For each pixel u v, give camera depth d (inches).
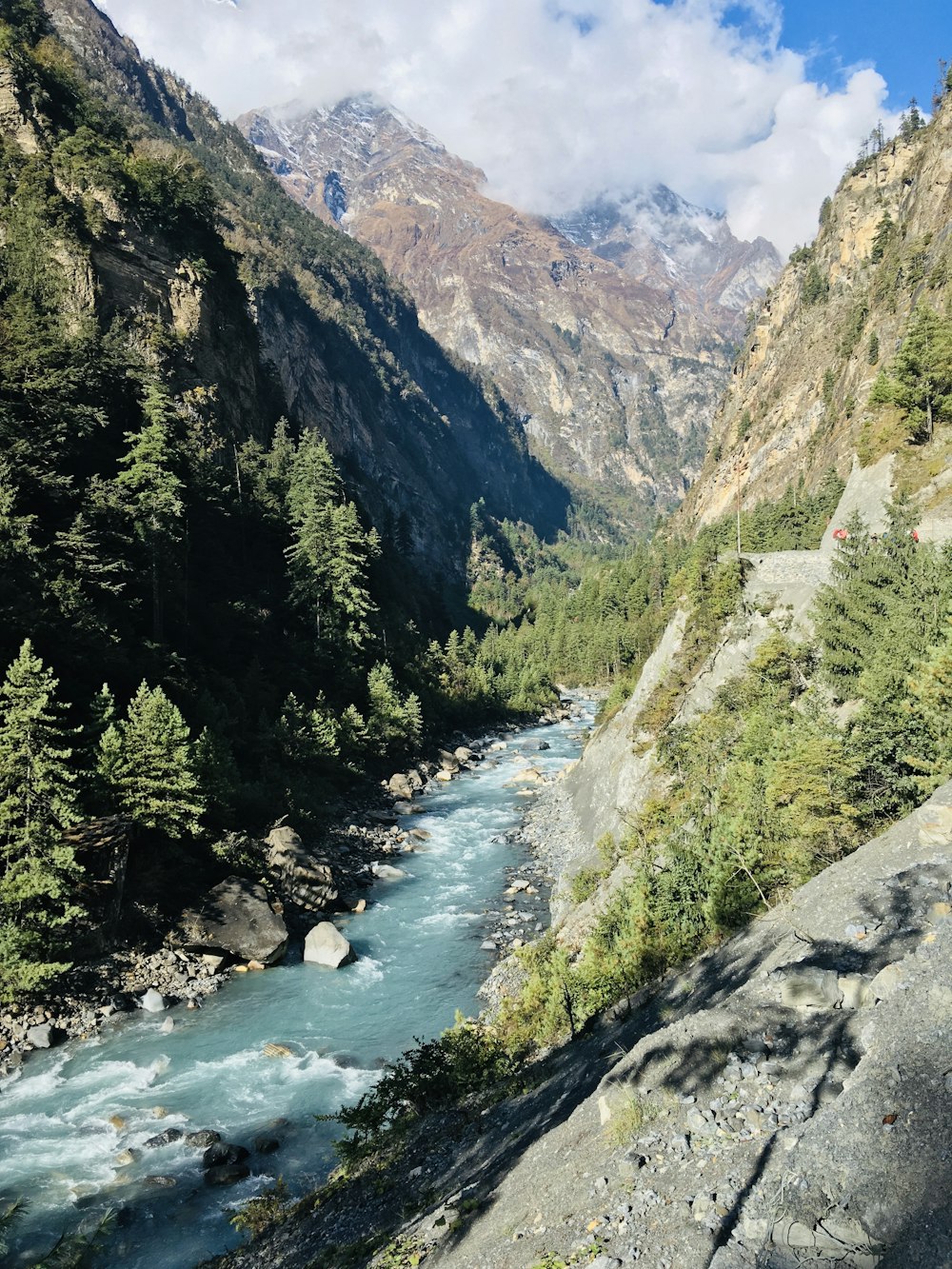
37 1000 1234.6
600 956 992.2
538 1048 927.0
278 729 2345.0
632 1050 530.0
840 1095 391.9
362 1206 660.7
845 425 5383.9
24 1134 972.6
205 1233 797.9
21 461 2148.1
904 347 1973.4
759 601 1879.9
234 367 4097.0
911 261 5561.0
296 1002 1322.6
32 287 3149.6
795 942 659.4
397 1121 846.5
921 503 1717.5
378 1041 1197.7
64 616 1790.1
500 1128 673.6
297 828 2055.9
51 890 1244.5
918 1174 322.0
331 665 3078.2
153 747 1542.8
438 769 3117.6
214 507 3043.8
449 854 2132.1
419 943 1557.6
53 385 2434.8
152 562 2253.9
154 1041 1199.6
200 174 4822.8
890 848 764.0
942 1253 282.4
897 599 1320.1
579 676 5836.6
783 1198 339.6
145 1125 991.0
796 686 1524.4
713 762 1473.9
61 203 3336.6
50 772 1311.5
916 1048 391.2
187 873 1593.3
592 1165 451.8
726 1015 515.5
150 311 3595.0
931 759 919.7
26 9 4328.3
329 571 3228.3
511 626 7524.6
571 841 2119.8
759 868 934.4
